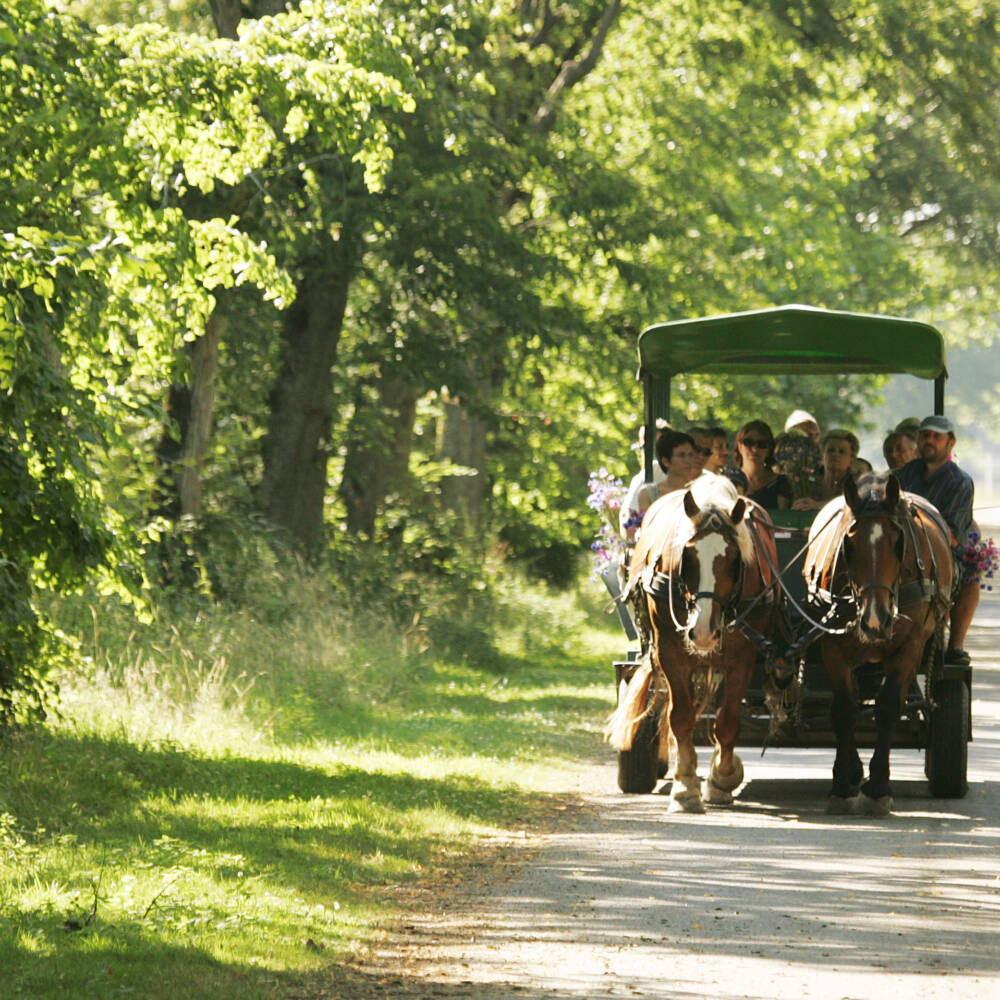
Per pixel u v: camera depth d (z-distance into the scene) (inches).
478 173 3656.5
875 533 1781.5
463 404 3939.5
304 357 3900.1
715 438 2097.7
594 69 4864.7
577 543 5738.2
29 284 1617.9
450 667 3663.9
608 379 4648.1
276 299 2139.5
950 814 1860.2
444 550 4571.9
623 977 1132.5
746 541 1788.9
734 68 5177.2
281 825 1675.7
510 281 3718.0
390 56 2142.0
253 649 2847.0
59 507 1790.1
